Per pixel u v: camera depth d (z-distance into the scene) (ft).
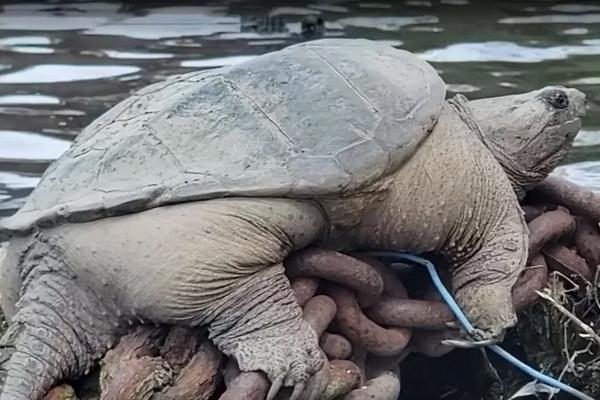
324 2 21.79
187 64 18.86
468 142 9.87
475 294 9.63
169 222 8.41
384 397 9.25
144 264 8.32
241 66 9.55
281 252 8.77
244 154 8.71
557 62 19.02
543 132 10.30
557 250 10.42
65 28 20.36
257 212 8.57
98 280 8.52
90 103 17.17
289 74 9.32
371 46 10.18
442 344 9.71
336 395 8.75
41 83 17.93
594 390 10.66
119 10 21.22
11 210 13.98
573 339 10.65
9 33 20.06
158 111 9.18
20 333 8.76
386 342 9.40
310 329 8.65
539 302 10.50
